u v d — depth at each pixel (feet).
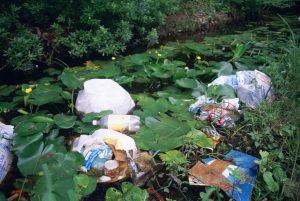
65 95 7.70
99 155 5.82
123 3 11.25
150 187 5.62
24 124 6.27
